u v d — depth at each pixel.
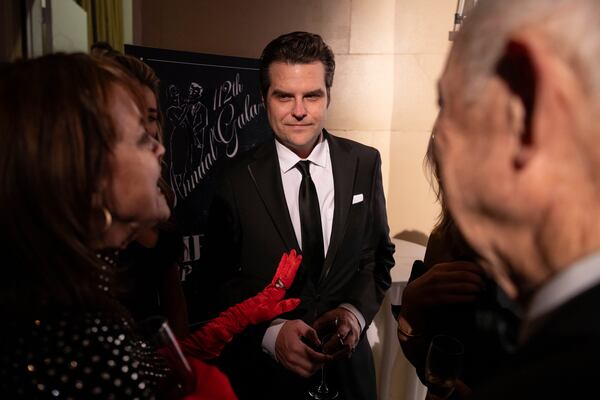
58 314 0.52
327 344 1.31
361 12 2.91
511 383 0.31
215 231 1.56
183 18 2.93
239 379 1.49
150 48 2.36
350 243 1.53
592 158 0.32
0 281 0.51
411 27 2.90
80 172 0.52
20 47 1.52
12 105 0.50
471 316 0.88
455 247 1.01
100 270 0.58
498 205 0.37
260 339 1.41
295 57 1.42
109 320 0.54
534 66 0.32
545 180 0.34
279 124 1.49
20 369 0.48
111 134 0.55
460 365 0.83
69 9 1.79
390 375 2.08
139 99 0.61
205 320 2.54
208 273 1.56
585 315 0.30
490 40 0.35
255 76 2.68
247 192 1.51
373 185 1.63
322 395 1.43
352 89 3.02
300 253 1.48
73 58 0.56
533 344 0.32
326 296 1.51
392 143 3.07
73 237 0.53
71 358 0.49
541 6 0.33
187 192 2.54
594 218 0.33
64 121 0.51
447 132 0.40
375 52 2.96
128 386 0.51
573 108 0.32
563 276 0.34
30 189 0.50
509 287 0.41
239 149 2.69
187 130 2.51
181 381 0.65
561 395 0.28
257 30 2.95
